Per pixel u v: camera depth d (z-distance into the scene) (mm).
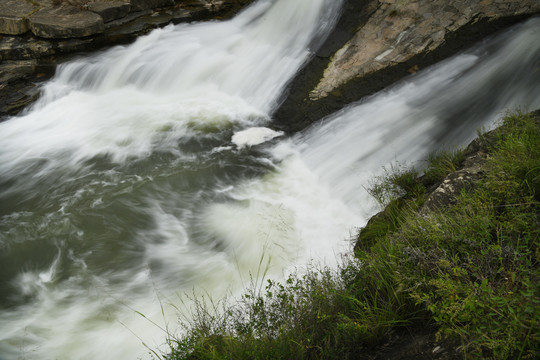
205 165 6660
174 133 7398
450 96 6941
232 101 8289
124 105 8227
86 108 8141
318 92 8000
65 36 8773
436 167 5172
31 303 4695
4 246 5402
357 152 6516
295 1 9844
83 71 8719
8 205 6074
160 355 4016
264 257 5043
